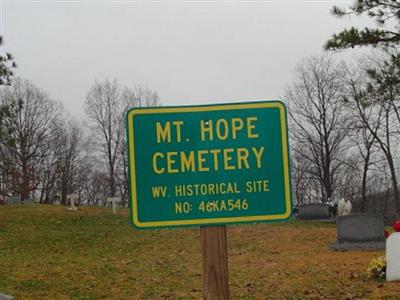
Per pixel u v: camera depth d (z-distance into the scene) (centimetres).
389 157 4969
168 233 2205
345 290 1048
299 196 6328
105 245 1959
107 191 7419
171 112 450
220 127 450
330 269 1302
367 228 1683
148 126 450
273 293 1054
